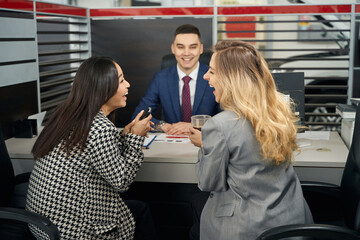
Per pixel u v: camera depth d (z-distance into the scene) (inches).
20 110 111.3
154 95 122.1
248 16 144.3
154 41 149.7
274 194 64.9
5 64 104.0
